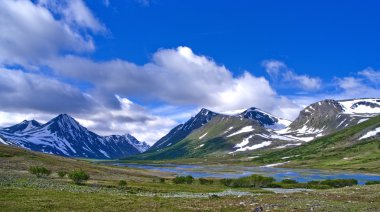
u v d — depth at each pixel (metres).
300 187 122.31
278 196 62.75
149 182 121.81
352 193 61.78
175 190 92.81
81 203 49.88
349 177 194.88
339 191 67.56
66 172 123.56
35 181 88.31
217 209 46.53
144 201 55.12
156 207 48.28
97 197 58.41
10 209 42.47
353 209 44.03
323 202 51.16
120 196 63.03
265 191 98.25
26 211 42.03
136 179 135.25
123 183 96.56
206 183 131.25
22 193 57.16
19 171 118.00
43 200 50.69
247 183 124.88
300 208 45.47
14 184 74.88
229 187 118.81
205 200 58.25
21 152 161.25
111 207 47.34
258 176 126.56
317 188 119.62
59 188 75.06
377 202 49.72
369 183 124.81
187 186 109.12
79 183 95.12
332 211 42.84
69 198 54.72
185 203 53.31
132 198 59.44
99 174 140.25
